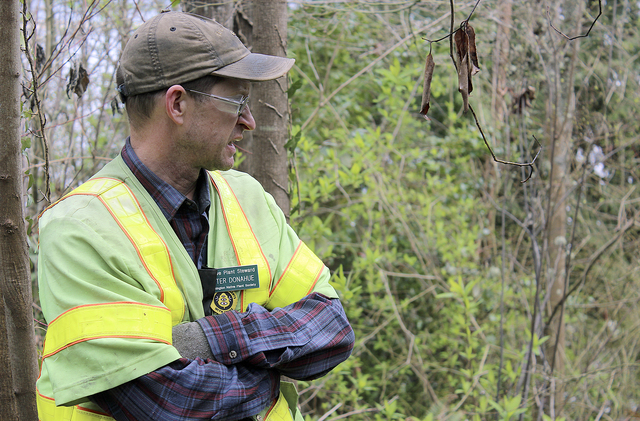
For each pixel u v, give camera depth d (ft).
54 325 3.44
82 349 3.34
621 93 14.32
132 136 3.98
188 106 3.71
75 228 3.59
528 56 12.46
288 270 4.34
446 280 14.82
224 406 3.48
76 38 8.84
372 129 16.44
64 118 10.63
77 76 6.88
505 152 14.15
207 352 3.63
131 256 3.60
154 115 3.78
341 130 14.11
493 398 11.77
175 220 3.92
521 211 16.52
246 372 3.70
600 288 16.05
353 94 16.46
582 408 12.10
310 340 3.95
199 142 3.79
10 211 3.83
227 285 3.98
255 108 6.70
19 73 3.76
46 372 3.77
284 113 6.75
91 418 3.59
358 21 14.96
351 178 12.50
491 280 14.11
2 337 3.96
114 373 3.31
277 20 6.48
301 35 14.30
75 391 3.28
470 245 13.82
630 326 14.10
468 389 10.84
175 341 3.62
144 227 3.74
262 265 4.15
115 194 3.78
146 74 3.68
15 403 4.05
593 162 14.65
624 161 16.12
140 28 3.79
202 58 3.65
